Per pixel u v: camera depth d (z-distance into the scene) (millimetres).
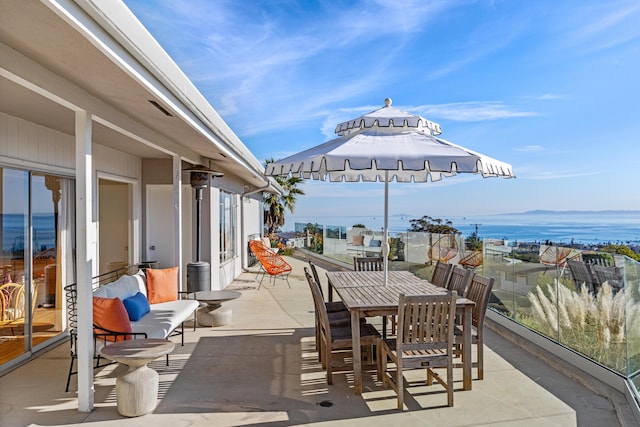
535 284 5270
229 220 11000
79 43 2590
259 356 5035
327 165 3783
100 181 8578
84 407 3646
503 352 5148
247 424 3428
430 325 3701
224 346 5406
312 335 5926
